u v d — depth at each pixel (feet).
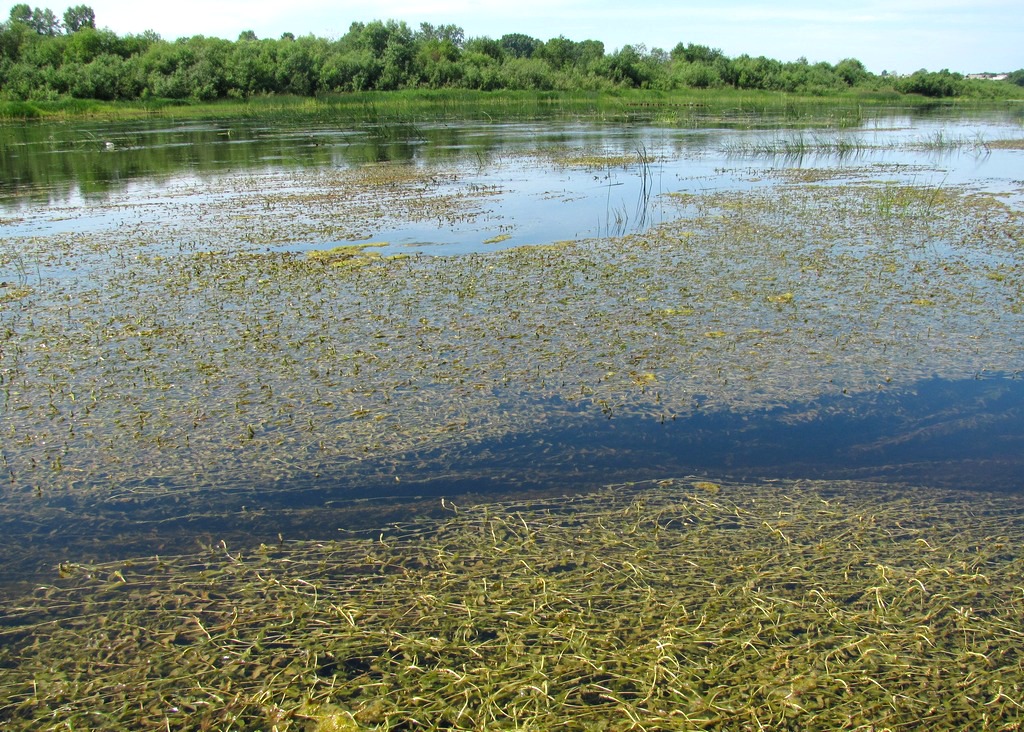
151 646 9.66
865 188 41.37
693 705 8.58
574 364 17.56
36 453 14.15
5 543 11.73
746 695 8.71
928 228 30.66
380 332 19.65
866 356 17.79
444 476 13.37
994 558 10.92
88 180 49.57
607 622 9.80
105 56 128.16
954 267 24.72
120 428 14.97
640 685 8.84
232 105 119.44
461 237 30.53
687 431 14.70
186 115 114.01
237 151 66.80
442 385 16.61
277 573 10.96
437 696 8.79
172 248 29.12
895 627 9.63
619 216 34.35
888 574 10.58
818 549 11.16
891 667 9.05
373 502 12.67
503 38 236.63
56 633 9.91
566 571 10.84
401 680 9.03
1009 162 54.34
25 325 20.48
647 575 10.69
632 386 16.48
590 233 31.01
